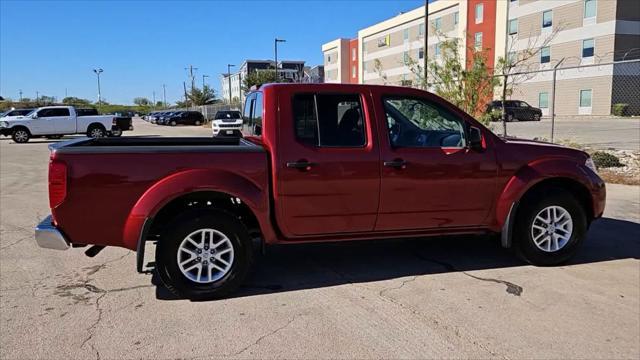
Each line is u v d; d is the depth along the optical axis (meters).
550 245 5.07
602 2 37.53
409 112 4.80
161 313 4.04
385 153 4.59
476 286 4.57
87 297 4.38
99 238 4.13
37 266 5.23
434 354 3.34
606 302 4.18
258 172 4.33
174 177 4.15
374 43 71.00
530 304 4.14
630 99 38.03
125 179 4.08
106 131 28.42
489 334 3.62
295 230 4.52
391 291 4.47
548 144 5.25
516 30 45.09
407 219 4.74
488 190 4.87
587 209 5.32
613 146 16.38
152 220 4.12
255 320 3.89
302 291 4.49
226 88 133.88
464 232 4.97
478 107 12.12
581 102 39.53
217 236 4.32
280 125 4.41
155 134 33.47
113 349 3.44
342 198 4.52
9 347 3.47
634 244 5.86
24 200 9.21
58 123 27.27
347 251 5.68
